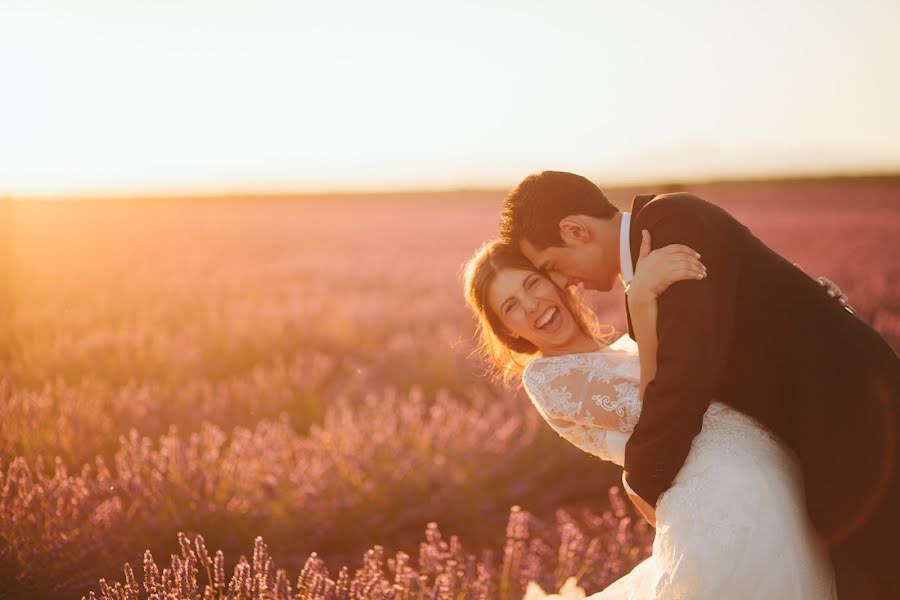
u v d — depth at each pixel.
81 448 4.70
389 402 5.82
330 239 25.89
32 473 4.36
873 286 11.89
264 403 6.21
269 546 3.96
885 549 2.09
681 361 2.04
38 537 3.50
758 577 2.04
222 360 8.09
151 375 7.21
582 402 2.42
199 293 12.04
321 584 2.79
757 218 30.67
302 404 6.36
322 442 4.93
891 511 2.09
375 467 4.71
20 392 5.78
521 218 2.38
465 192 93.50
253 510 4.04
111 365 7.17
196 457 4.41
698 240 2.14
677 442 2.06
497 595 3.35
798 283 2.18
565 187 2.36
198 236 25.78
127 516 3.78
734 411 2.28
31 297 10.98
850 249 18.23
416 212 47.34
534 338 2.58
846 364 2.13
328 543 4.24
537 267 2.46
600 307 10.32
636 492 2.17
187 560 2.70
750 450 2.18
